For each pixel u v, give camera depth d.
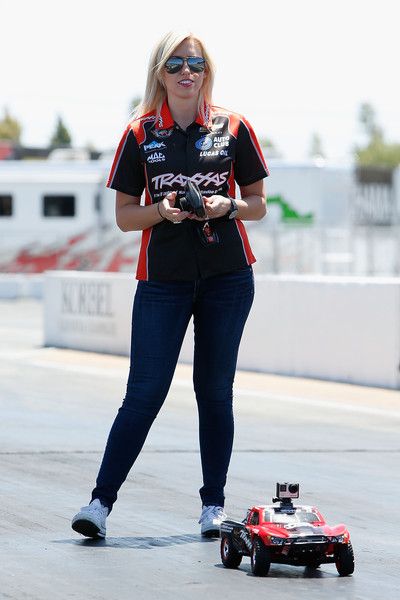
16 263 89.50
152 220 14.01
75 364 40.72
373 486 18.98
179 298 14.25
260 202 14.55
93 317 45.12
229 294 14.30
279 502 13.09
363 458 21.92
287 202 80.94
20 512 16.20
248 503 17.19
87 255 88.25
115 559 13.41
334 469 20.61
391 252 82.75
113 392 32.66
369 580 12.70
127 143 14.32
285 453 22.36
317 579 12.70
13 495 17.52
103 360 41.97
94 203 88.00
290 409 29.36
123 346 43.44
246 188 14.62
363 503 17.53
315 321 35.59
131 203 14.48
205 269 14.13
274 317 37.06
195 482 18.86
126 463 14.36
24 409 28.61
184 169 14.13
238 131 14.41
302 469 20.53
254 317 37.84
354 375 34.31
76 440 23.53
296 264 80.62
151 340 14.22
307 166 80.56
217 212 13.87
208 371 14.56
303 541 12.47
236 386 34.16
